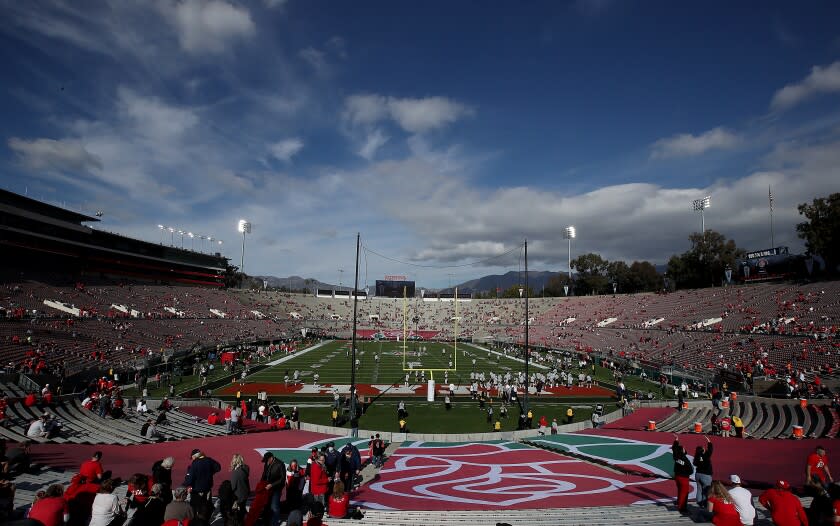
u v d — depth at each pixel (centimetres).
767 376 3425
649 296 8288
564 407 3531
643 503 1350
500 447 2397
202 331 6550
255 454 2008
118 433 2162
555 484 1666
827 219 5569
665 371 4600
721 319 5922
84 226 6750
